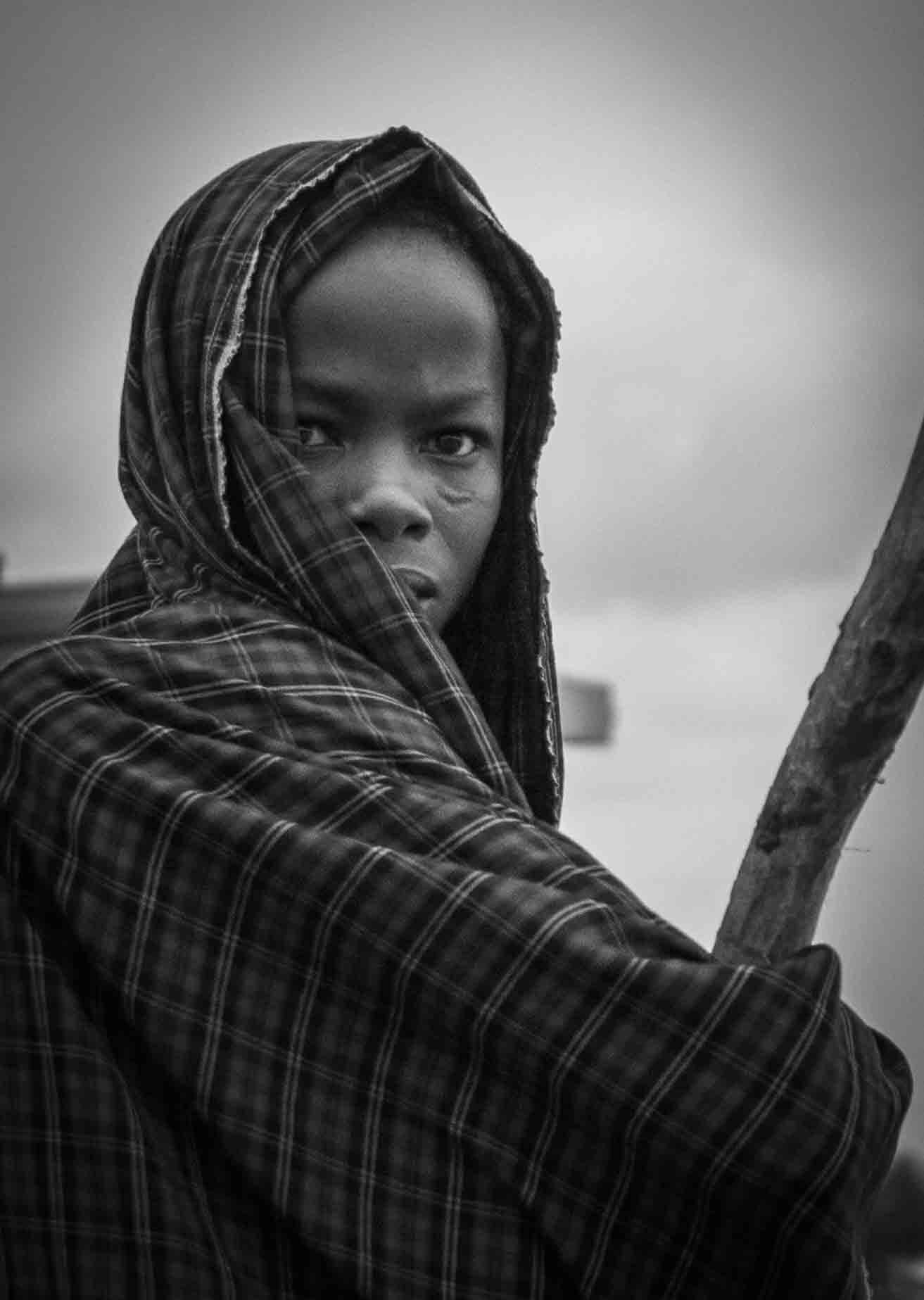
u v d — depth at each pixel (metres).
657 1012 1.14
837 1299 1.12
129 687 1.25
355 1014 1.17
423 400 1.41
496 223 1.47
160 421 1.42
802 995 1.15
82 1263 1.22
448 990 1.15
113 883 1.20
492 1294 1.14
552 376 1.53
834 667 1.66
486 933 1.15
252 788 1.21
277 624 1.29
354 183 1.41
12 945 1.25
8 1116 1.24
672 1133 1.12
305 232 1.40
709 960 1.19
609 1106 1.13
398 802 1.21
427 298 1.41
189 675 1.27
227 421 1.36
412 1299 1.14
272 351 1.37
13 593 4.42
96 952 1.20
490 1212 1.15
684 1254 1.14
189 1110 1.20
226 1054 1.17
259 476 1.33
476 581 1.61
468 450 1.44
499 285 1.49
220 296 1.37
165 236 1.47
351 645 1.31
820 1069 1.14
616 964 1.14
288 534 1.32
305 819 1.20
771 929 1.69
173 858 1.19
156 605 1.38
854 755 1.66
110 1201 1.22
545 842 1.22
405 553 1.40
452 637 1.63
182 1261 1.21
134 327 1.50
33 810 1.24
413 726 1.27
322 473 1.40
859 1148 1.15
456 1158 1.15
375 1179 1.16
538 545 1.59
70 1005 1.24
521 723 1.63
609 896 1.20
